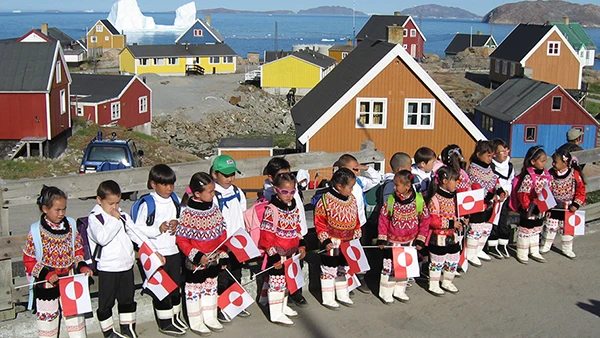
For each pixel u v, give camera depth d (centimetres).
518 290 888
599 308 837
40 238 646
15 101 3428
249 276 839
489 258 994
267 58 8800
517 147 4419
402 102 2745
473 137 2786
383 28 10375
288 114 6994
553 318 804
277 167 782
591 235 1127
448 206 834
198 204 691
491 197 932
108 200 650
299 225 753
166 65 9106
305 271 875
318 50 10231
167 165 693
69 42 10688
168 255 705
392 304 832
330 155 968
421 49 10581
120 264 672
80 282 657
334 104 2712
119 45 12369
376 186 908
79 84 4834
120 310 695
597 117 5850
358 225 788
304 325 767
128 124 5006
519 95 4628
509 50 7656
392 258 814
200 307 730
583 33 10988
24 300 718
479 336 752
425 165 884
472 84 8144
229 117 6338
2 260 698
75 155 3625
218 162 739
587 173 1439
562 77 7181
